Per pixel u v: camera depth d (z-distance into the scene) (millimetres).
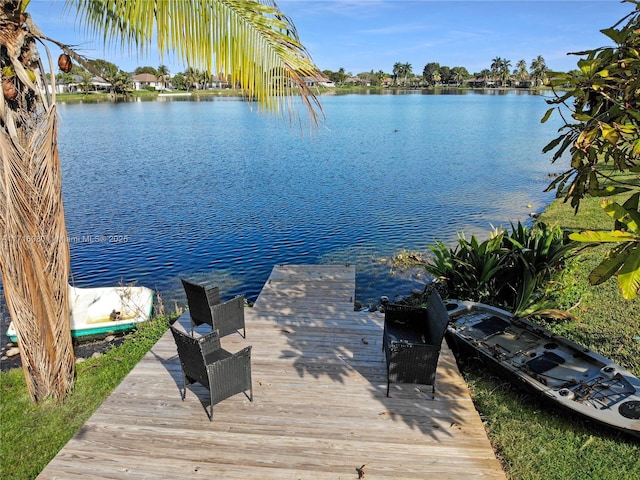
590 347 6008
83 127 48281
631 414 4195
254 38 3768
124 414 4371
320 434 4082
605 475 3883
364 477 3611
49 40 4445
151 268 12602
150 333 6770
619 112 3430
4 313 9125
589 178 3645
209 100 104625
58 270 5004
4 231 4551
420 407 4441
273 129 48250
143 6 3734
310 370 5078
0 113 4238
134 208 18203
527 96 120438
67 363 5250
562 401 4395
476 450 3889
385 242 13961
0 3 4066
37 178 4621
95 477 3646
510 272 7469
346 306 6746
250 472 3674
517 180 22047
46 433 4691
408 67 168125
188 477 3631
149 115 63344
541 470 3977
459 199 18703
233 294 11016
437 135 41812
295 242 14273
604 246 10242
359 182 22578
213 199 19562
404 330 5133
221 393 4262
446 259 7785
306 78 3891
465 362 5801
